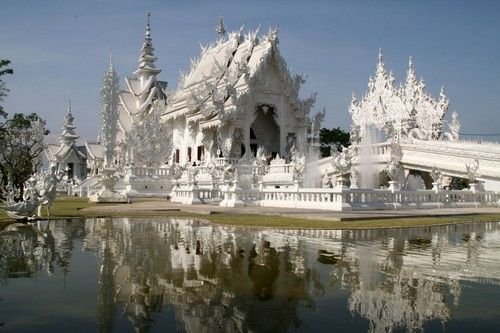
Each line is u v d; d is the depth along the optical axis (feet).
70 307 21.76
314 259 34.55
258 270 30.35
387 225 60.29
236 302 22.66
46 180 74.59
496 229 58.59
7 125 188.03
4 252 37.86
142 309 21.45
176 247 40.52
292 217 70.44
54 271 29.91
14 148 189.78
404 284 26.55
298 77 190.60
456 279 27.91
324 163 147.43
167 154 179.73
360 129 203.31
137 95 257.55
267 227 57.26
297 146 189.67
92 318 20.06
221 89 189.37
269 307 21.79
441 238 47.98
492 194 111.86
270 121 197.67
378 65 218.18
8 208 67.51
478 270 30.66
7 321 19.66
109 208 97.45
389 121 205.16
